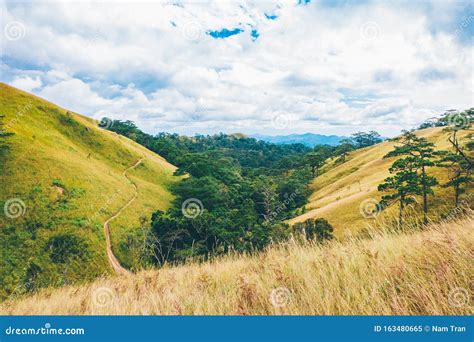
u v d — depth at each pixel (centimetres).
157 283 587
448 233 413
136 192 9481
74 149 10344
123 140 13825
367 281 354
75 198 7588
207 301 395
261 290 392
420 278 329
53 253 5747
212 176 10919
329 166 13425
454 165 4703
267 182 9675
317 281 381
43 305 643
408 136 5309
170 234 5219
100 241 6412
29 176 7650
